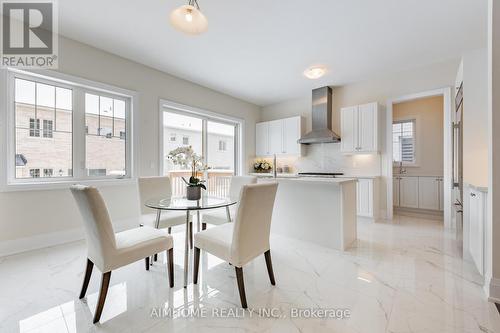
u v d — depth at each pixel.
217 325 1.41
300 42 2.97
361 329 1.37
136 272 2.10
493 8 1.68
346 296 1.72
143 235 1.80
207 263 2.31
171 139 4.73
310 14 2.41
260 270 2.15
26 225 2.59
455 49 3.15
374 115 4.00
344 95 4.59
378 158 4.20
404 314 1.51
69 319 1.45
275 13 2.39
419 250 2.62
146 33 2.78
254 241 1.70
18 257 2.40
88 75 3.03
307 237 2.90
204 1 2.21
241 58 3.42
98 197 1.43
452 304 1.62
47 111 2.81
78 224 2.96
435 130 4.57
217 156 5.25
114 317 1.48
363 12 2.38
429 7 2.30
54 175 2.86
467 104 2.59
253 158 5.85
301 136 5.11
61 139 2.92
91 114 3.16
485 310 1.54
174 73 3.97
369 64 3.62
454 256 2.45
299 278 1.99
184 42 2.97
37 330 1.36
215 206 1.98
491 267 1.67
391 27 2.64
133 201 3.50
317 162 5.05
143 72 3.62
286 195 3.11
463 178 2.54
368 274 2.06
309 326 1.40
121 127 3.47
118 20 2.53
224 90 4.86
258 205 1.67
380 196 4.17
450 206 3.48
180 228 3.54
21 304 1.60
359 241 2.93
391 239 3.01
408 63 3.60
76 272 2.08
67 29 2.70
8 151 2.50
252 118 5.82
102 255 1.46
